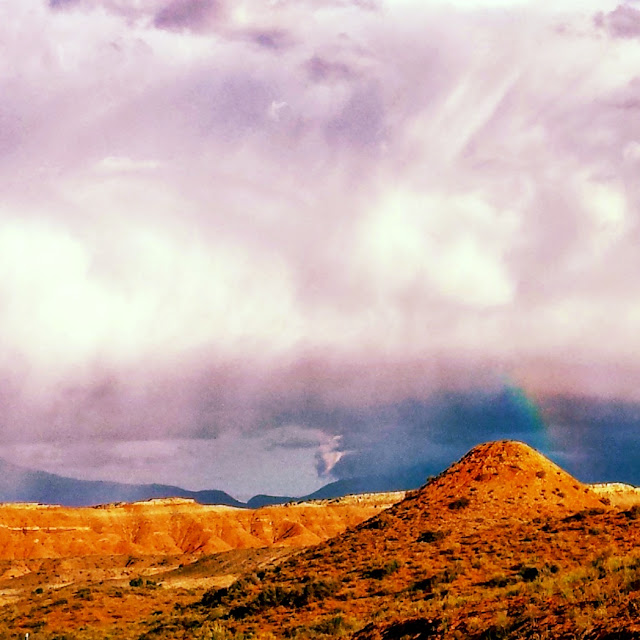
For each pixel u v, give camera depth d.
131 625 57.19
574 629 22.97
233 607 50.31
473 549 52.12
